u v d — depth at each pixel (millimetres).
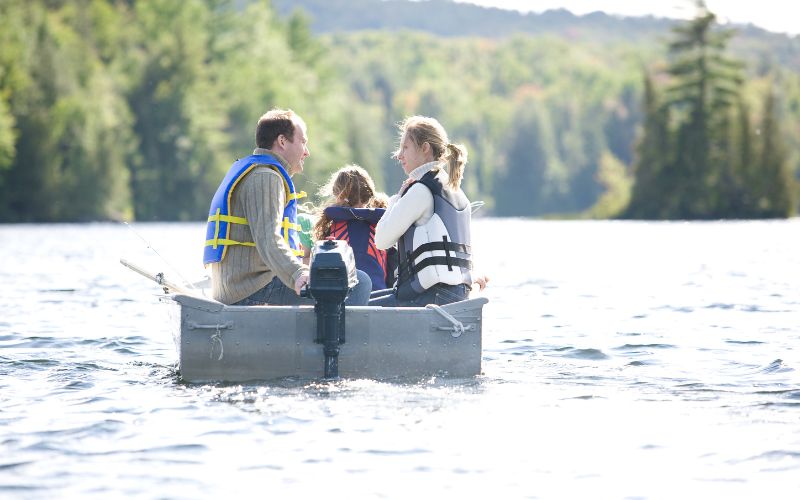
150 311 20766
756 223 116688
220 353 11078
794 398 10750
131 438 8945
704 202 136875
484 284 12484
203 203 141750
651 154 141000
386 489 7516
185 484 7617
